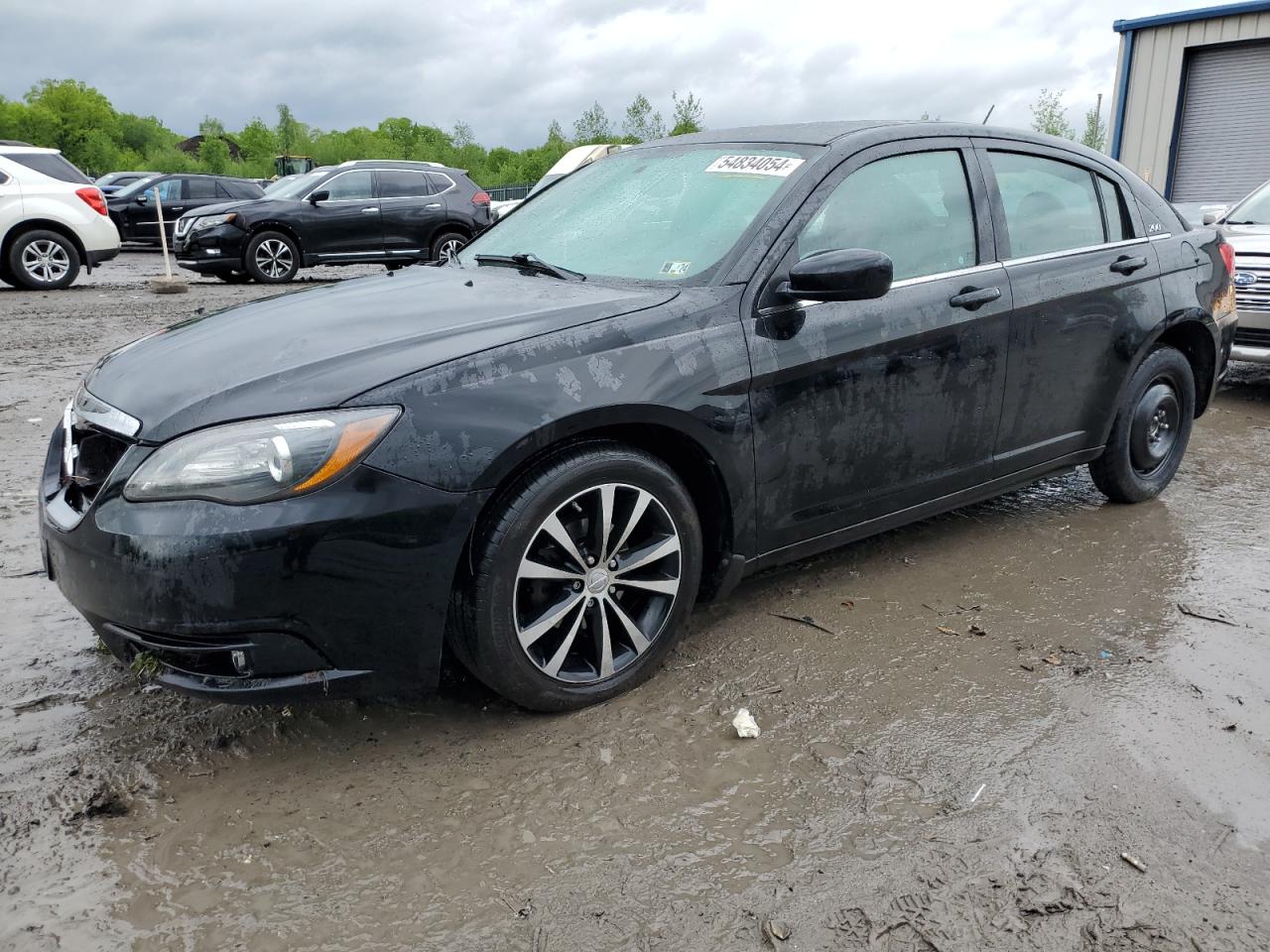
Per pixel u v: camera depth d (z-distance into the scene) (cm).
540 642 267
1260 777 243
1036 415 375
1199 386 459
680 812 231
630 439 277
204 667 234
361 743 260
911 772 246
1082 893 204
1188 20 1636
